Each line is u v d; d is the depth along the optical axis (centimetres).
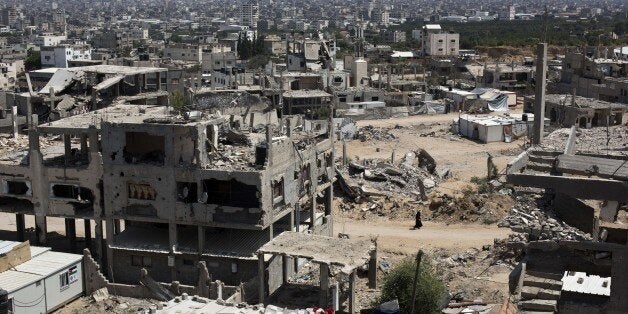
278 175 5344
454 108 15362
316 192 6081
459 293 4834
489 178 7806
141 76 9769
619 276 3716
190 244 5541
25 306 4894
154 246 5528
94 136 5550
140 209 5484
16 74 18025
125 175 5447
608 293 3816
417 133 12700
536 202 6069
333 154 6444
